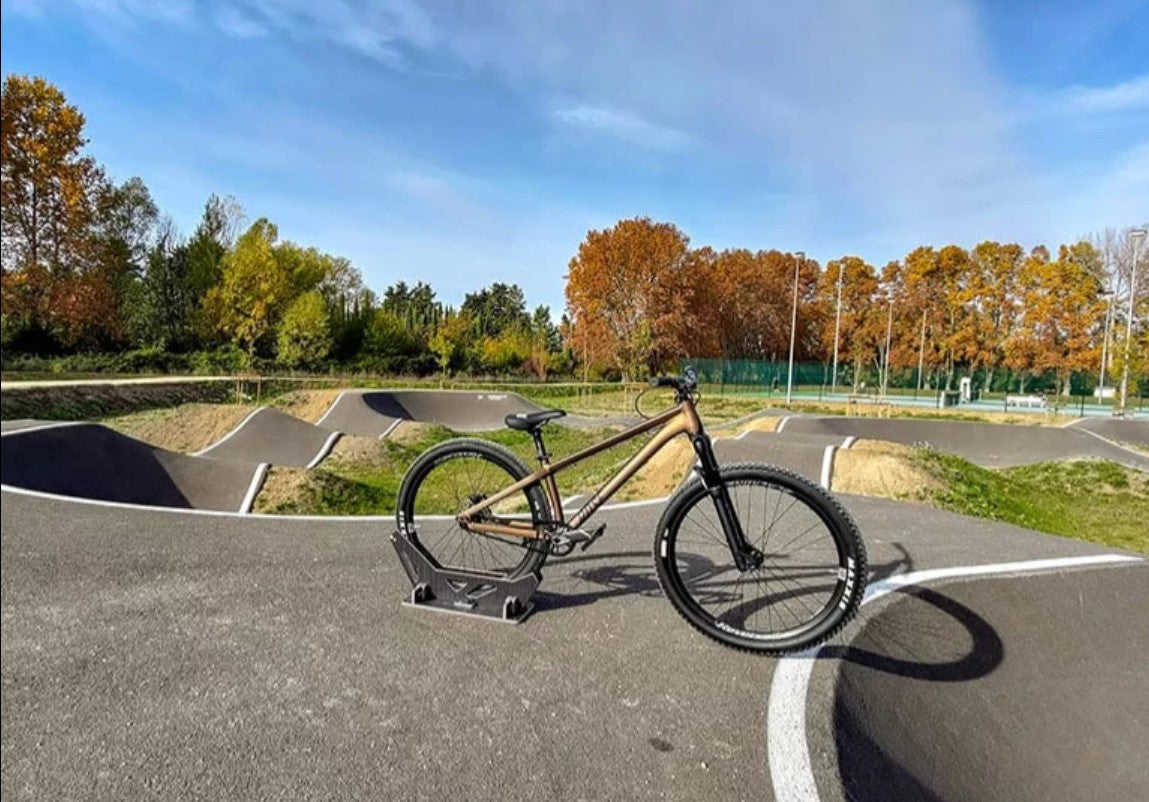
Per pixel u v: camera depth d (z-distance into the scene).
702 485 2.75
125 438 7.88
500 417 22.27
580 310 39.84
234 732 2.10
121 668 2.49
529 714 2.22
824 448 7.94
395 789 1.85
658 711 2.25
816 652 2.64
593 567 3.70
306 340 28.70
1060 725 2.88
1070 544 4.42
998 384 41.25
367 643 2.72
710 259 48.38
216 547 3.94
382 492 9.06
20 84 19.86
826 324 48.97
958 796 2.31
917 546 4.28
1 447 6.33
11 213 20.67
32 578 3.38
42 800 1.79
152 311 30.38
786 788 1.87
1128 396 30.53
